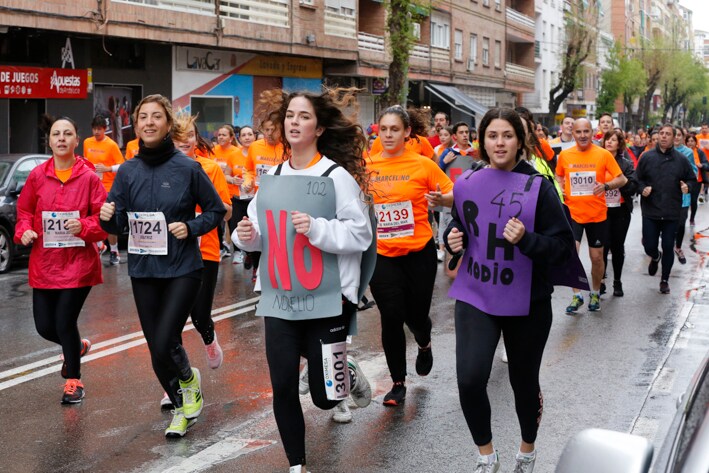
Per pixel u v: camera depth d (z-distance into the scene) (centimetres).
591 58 5522
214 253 688
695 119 12775
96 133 1417
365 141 492
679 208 1158
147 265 566
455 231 485
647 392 689
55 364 768
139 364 768
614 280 1134
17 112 1967
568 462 222
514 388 486
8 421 612
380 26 3272
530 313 471
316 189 470
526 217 466
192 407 585
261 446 562
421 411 638
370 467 529
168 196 561
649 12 12612
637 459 214
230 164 1338
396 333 642
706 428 206
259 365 767
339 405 613
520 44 5712
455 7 4203
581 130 991
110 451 554
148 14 2081
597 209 1003
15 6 1745
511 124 475
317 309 466
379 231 637
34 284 653
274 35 2547
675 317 994
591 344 856
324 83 500
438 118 1416
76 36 1998
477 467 471
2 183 1337
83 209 646
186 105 2372
